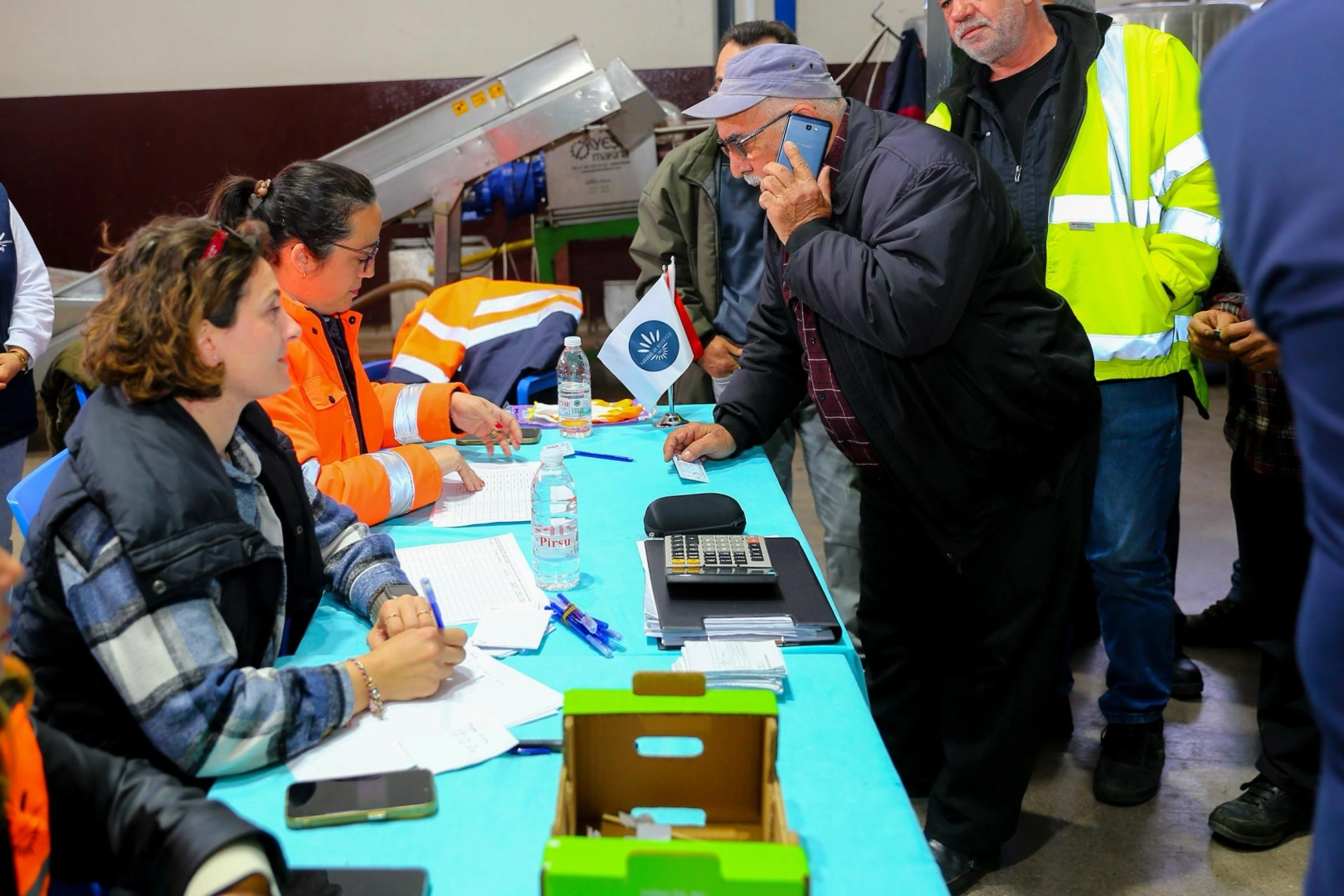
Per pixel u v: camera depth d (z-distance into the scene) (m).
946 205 1.62
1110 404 2.10
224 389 1.19
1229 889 1.97
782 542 1.62
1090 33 2.08
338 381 1.89
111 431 1.11
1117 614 2.21
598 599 1.49
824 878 0.92
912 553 2.04
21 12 5.40
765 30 2.67
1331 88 0.62
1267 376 2.03
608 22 5.55
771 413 2.13
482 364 3.07
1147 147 2.04
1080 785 2.31
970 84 2.21
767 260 2.06
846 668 1.29
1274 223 0.65
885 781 1.06
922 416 1.76
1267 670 2.12
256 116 5.58
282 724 1.09
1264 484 2.06
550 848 0.77
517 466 2.10
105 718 1.15
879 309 1.63
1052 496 1.79
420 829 0.99
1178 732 2.49
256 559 1.19
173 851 0.86
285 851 0.96
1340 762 0.70
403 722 1.16
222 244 1.15
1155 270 2.05
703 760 0.95
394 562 1.52
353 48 5.54
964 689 1.90
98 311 1.13
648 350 2.32
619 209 4.75
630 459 2.14
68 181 5.62
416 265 5.50
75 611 1.07
